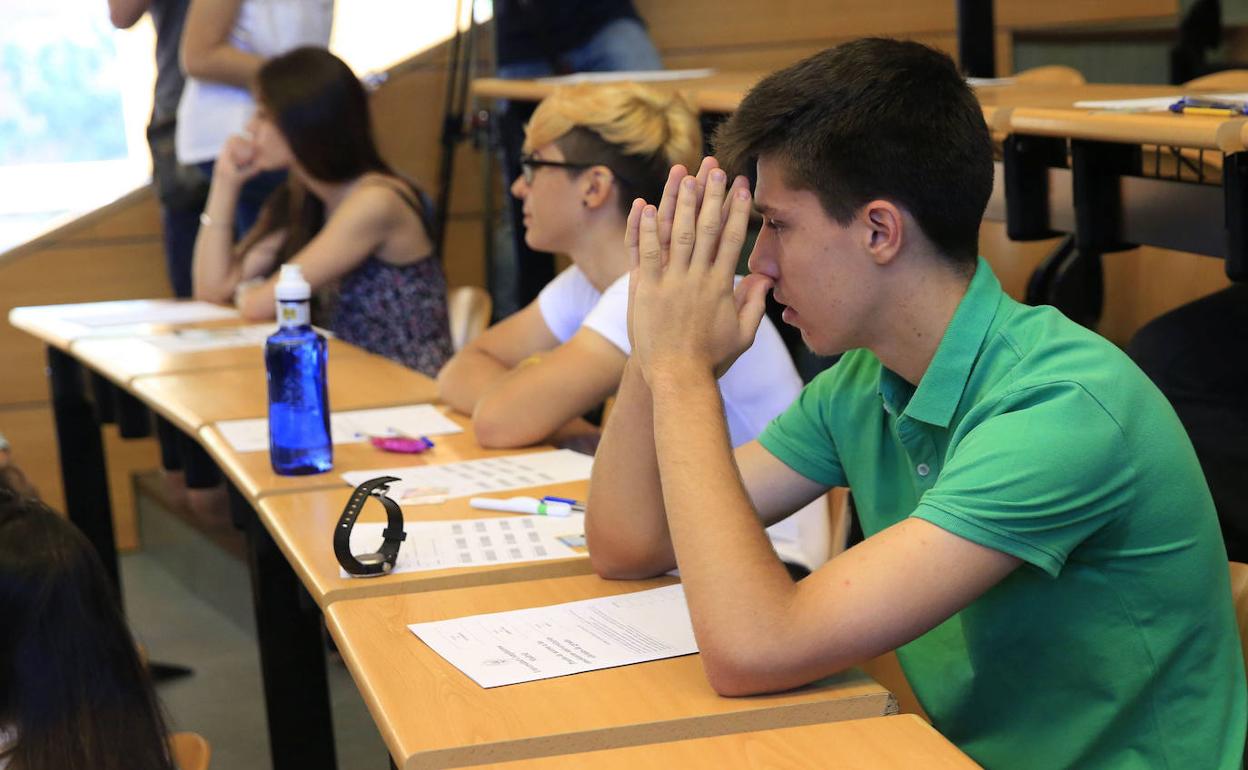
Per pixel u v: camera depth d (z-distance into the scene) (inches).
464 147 172.6
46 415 160.1
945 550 41.4
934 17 177.0
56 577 46.8
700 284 46.7
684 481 44.3
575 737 39.4
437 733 39.5
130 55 170.1
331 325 121.0
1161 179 74.2
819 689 42.6
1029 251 108.3
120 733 47.7
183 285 152.7
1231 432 76.2
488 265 157.8
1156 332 81.5
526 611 49.6
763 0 172.6
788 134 44.6
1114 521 43.1
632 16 157.9
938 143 43.5
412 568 53.8
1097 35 167.3
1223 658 45.3
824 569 42.6
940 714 49.3
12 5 163.6
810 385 55.6
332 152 118.4
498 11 154.8
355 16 168.4
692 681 43.3
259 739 110.0
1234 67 147.9
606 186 76.4
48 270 158.6
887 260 44.7
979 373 45.3
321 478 68.3
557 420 74.3
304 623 76.3
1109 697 44.8
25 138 167.3
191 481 93.4
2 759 46.2
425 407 86.4
